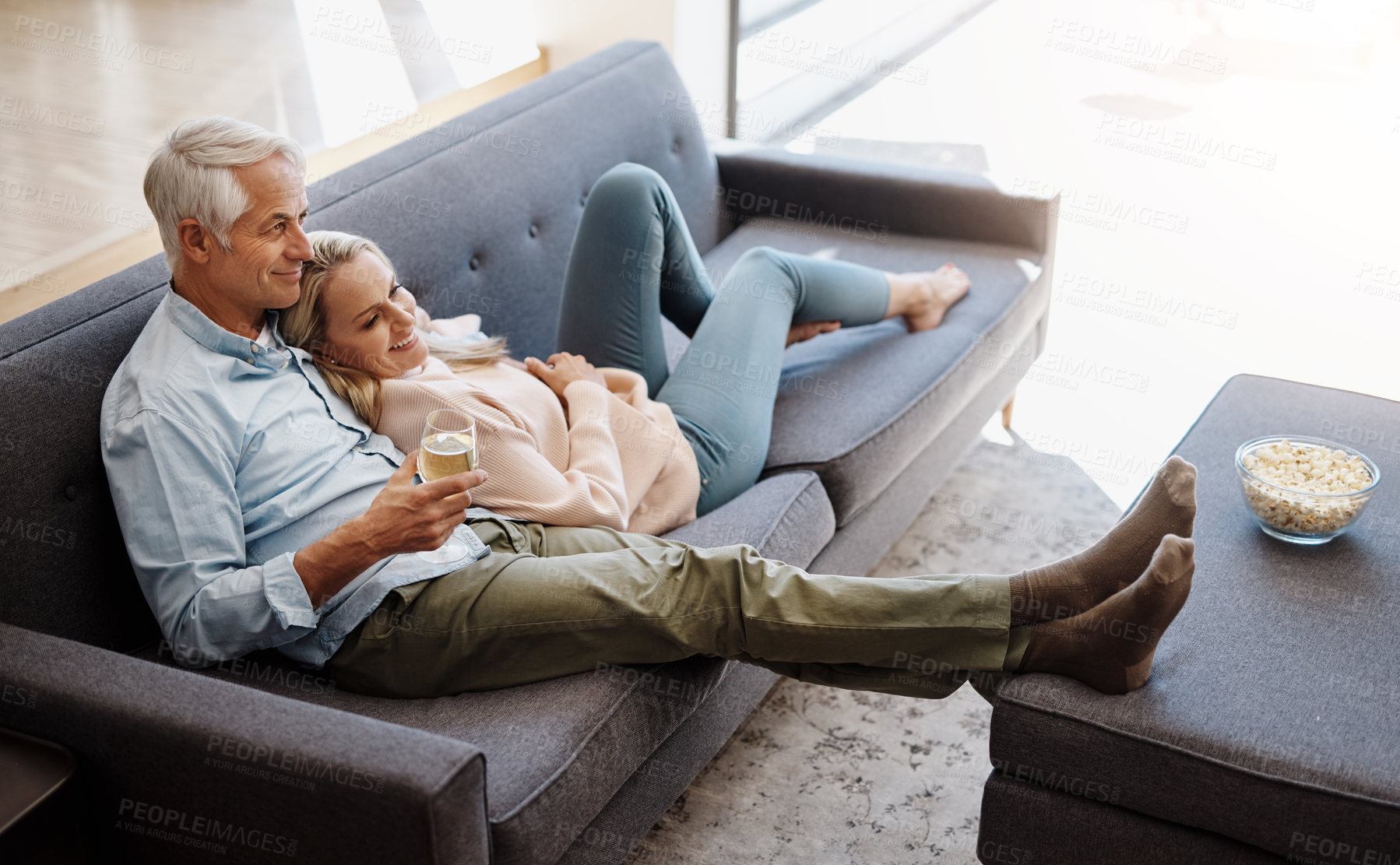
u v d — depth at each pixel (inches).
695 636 55.0
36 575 53.4
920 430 79.7
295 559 51.0
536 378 70.2
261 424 55.2
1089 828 53.3
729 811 66.4
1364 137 151.4
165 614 51.8
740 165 105.2
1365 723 50.2
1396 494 66.9
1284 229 138.9
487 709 53.1
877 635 54.1
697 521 68.0
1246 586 59.7
